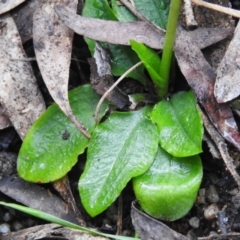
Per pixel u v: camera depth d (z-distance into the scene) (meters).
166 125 0.24
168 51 0.24
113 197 0.23
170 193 0.23
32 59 0.25
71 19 0.25
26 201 0.24
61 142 0.24
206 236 0.24
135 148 0.24
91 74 0.25
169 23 0.23
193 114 0.24
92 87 0.25
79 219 0.24
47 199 0.24
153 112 0.24
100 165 0.24
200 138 0.23
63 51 0.25
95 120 0.24
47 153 0.24
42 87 0.26
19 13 0.26
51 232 0.23
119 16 0.25
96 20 0.25
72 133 0.24
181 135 0.24
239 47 0.24
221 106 0.24
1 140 0.25
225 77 0.24
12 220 0.25
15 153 0.25
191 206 0.23
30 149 0.24
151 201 0.23
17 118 0.25
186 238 0.23
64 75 0.24
